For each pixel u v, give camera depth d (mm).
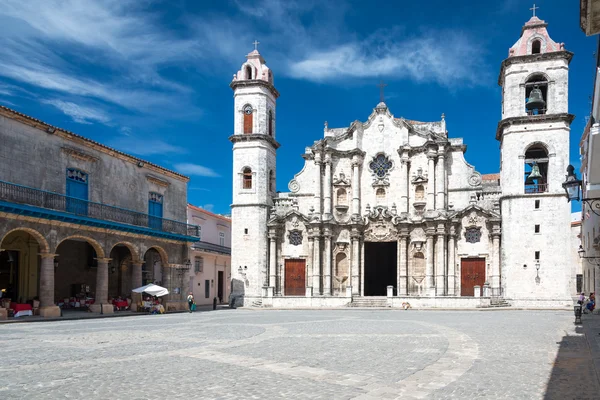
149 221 41562
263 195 52969
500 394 9961
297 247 53219
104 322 28812
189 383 10914
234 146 53781
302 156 55375
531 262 44906
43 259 31516
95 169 36656
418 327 24391
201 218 57625
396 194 53000
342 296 48594
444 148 51406
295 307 47031
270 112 55719
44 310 30984
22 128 30812
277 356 14672
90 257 43688
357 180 53406
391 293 46625
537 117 45656
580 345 17016
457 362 13609
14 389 10367
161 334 21328
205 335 20812
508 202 46312
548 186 45281
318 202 53031
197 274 55000
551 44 46750
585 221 45531
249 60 55062
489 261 49000
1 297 32750
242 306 51125
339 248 52875
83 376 11703
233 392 10094
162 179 44562
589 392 10086
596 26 10016
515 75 47125
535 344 17359
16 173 30172
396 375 11773
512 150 46562
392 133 54062
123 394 9938
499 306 44156
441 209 50281
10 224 28906
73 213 33250
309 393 10008
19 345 17594
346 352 15500
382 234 52375
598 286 37938
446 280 49938
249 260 52031
